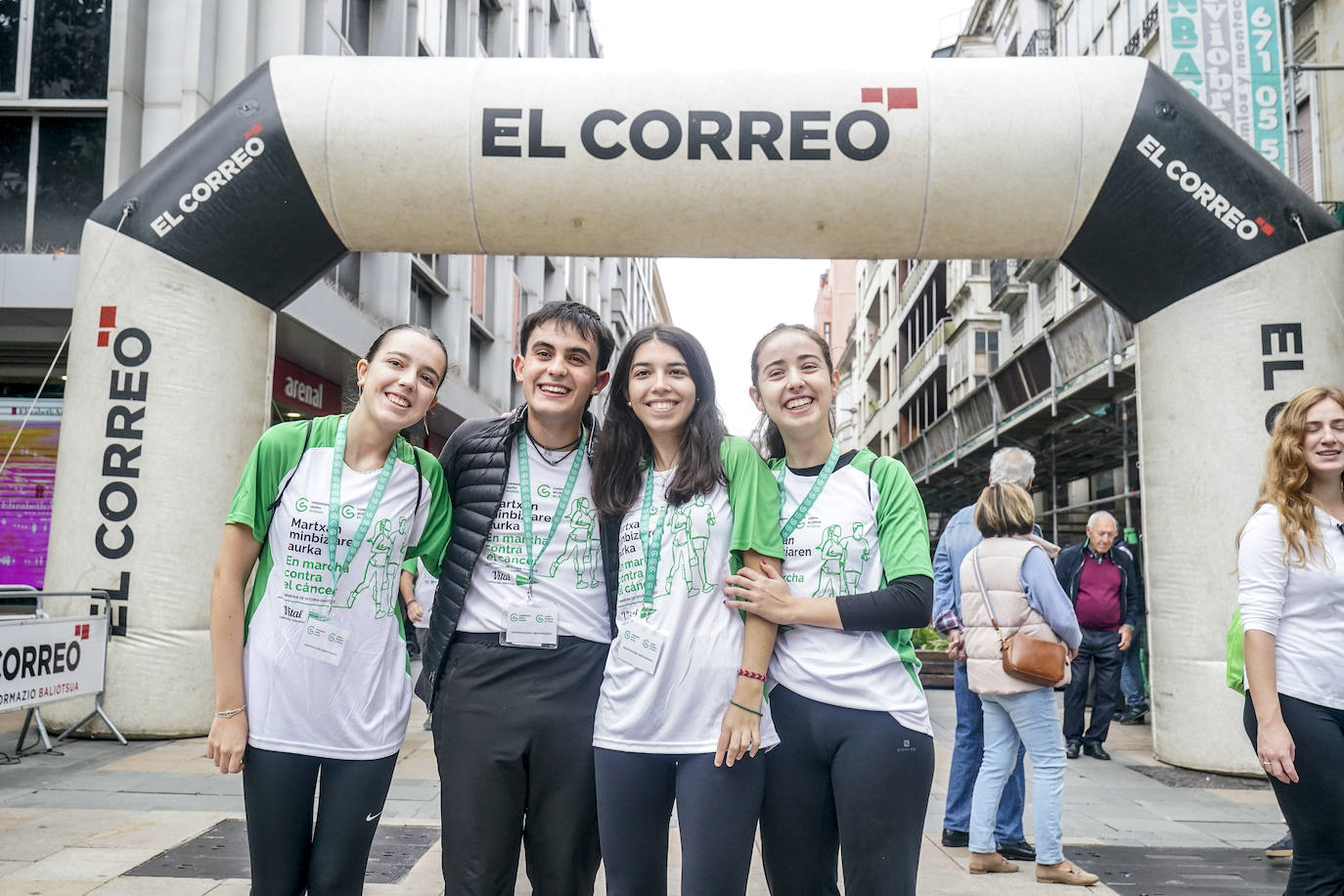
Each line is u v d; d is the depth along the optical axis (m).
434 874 3.84
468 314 16.61
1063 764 3.93
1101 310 9.53
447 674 2.53
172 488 6.31
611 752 2.33
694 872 2.21
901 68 6.21
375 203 6.25
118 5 8.95
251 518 2.36
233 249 6.36
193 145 6.37
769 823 2.40
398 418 2.45
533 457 2.61
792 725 2.37
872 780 2.27
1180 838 4.62
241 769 2.41
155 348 6.34
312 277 6.72
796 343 2.50
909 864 2.27
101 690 6.24
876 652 2.36
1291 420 2.70
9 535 9.35
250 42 9.49
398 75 6.27
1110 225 6.14
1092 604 6.86
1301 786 2.53
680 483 2.36
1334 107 9.89
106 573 6.30
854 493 2.46
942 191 6.06
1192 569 6.14
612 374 2.67
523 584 2.51
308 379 11.52
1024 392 12.66
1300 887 2.56
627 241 6.35
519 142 6.08
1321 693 2.54
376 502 2.46
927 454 21.27
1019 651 3.81
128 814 4.64
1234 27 7.24
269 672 2.36
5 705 5.36
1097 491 15.02
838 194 6.08
